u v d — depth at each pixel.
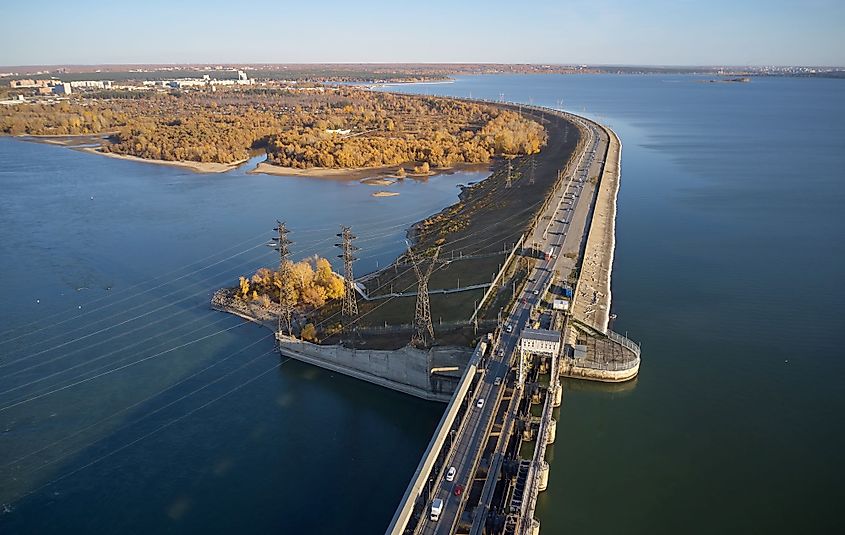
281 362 122.44
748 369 114.06
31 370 117.31
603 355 112.62
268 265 169.75
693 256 169.12
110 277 162.62
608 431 97.88
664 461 90.94
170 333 132.50
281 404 108.81
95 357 122.44
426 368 108.38
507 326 116.38
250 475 90.81
